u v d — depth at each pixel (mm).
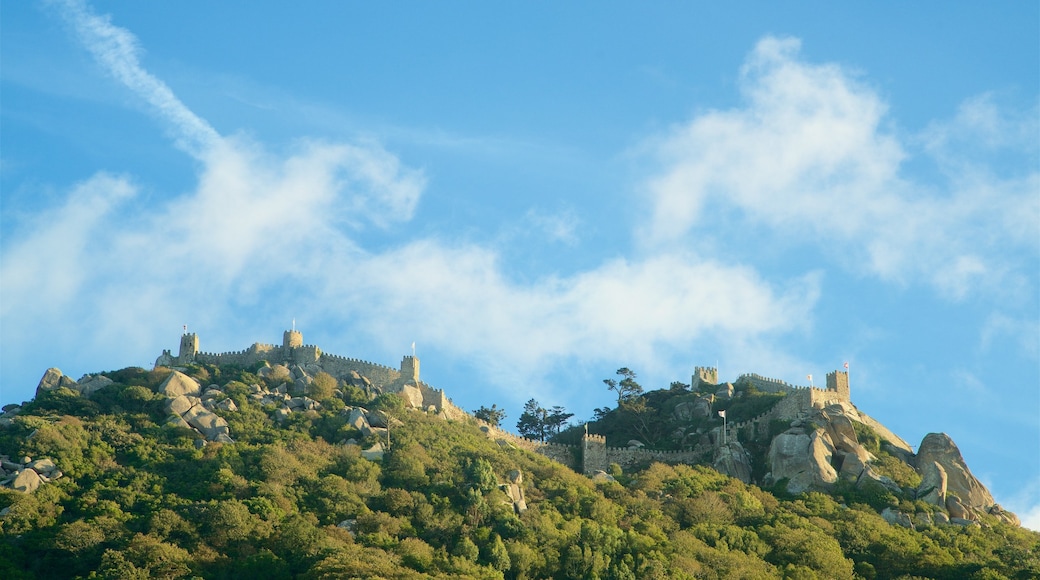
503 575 182500
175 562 171500
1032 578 193625
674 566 189625
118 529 181625
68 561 174875
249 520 185375
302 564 175000
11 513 183125
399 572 168750
